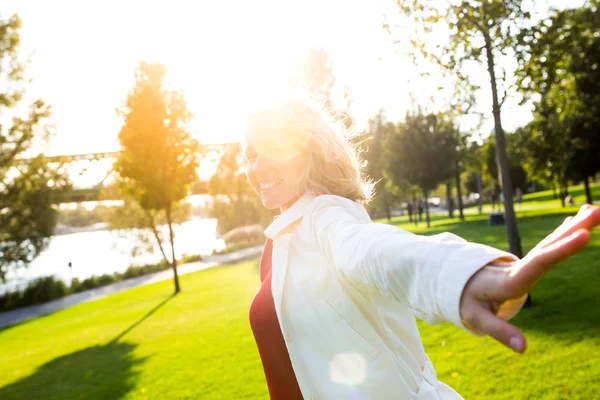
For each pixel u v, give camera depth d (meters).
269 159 1.58
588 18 8.78
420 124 29.94
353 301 1.27
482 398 4.44
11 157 19.05
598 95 13.99
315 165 1.55
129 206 27.86
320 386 1.32
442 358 5.86
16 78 18.45
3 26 17.75
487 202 65.69
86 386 7.99
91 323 16.58
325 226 1.28
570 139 21.33
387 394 1.26
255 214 45.94
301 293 1.34
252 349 8.21
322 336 1.31
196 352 8.75
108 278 34.44
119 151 19.89
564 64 6.76
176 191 19.67
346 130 1.95
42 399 7.74
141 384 7.30
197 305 15.47
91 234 136.88
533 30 6.04
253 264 27.66
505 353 5.55
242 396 5.89
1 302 29.02
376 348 1.27
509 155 33.25
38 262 61.53
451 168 30.31
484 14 6.07
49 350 12.77
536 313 6.91
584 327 5.86
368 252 0.96
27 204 23.56
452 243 0.81
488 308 0.69
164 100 18.83
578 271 9.34
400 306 1.33
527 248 13.65
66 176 24.31
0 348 15.59
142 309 17.31
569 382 4.39
